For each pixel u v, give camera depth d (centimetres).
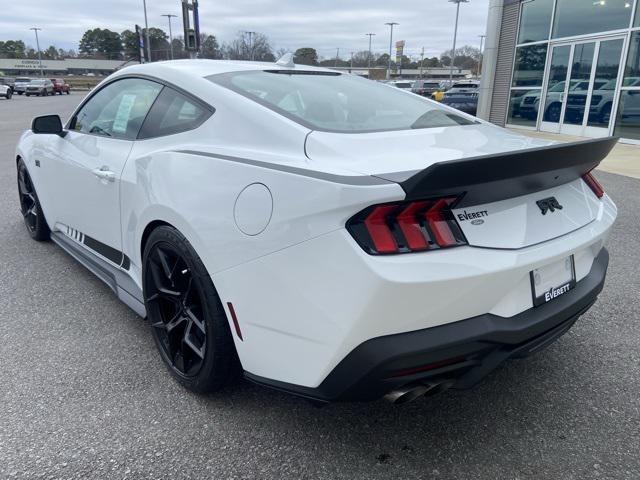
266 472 199
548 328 204
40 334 302
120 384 253
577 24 1407
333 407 239
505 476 199
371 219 166
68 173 342
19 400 240
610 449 213
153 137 268
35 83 4819
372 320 167
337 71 334
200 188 217
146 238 263
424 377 179
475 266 173
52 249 448
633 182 781
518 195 194
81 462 202
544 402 245
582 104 1415
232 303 205
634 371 271
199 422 227
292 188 183
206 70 271
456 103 2345
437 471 201
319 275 174
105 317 325
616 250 464
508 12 1695
